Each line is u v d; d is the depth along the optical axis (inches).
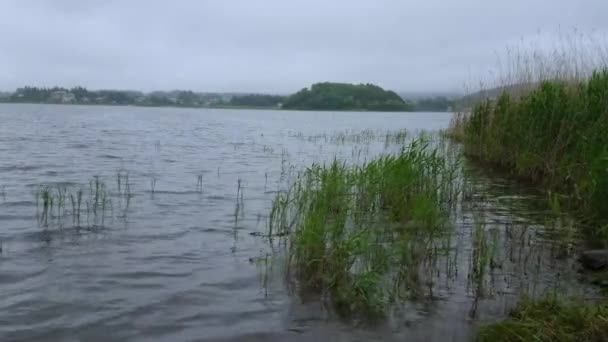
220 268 306.2
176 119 2714.1
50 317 238.2
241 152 956.0
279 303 259.1
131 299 260.5
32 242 346.0
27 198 478.3
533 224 409.7
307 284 282.4
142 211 441.4
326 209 368.2
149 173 659.4
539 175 594.6
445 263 316.2
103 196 481.7
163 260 318.7
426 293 272.2
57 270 296.5
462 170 605.0
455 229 390.6
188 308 252.1
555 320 224.7
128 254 328.2
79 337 221.3
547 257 329.1
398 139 1185.4
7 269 294.8
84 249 335.0
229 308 252.8
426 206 380.5
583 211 420.2
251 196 519.2
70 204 458.3
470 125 839.1
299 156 891.4
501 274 298.7
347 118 3400.6
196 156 874.1
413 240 343.6
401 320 242.8
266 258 312.3
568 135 552.4
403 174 447.8
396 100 5556.1
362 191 438.9
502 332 220.5
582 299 256.7
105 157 820.6
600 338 211.8
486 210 459.5
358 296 265.6
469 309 254.2
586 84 594.6
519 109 672.4
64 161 756.0
